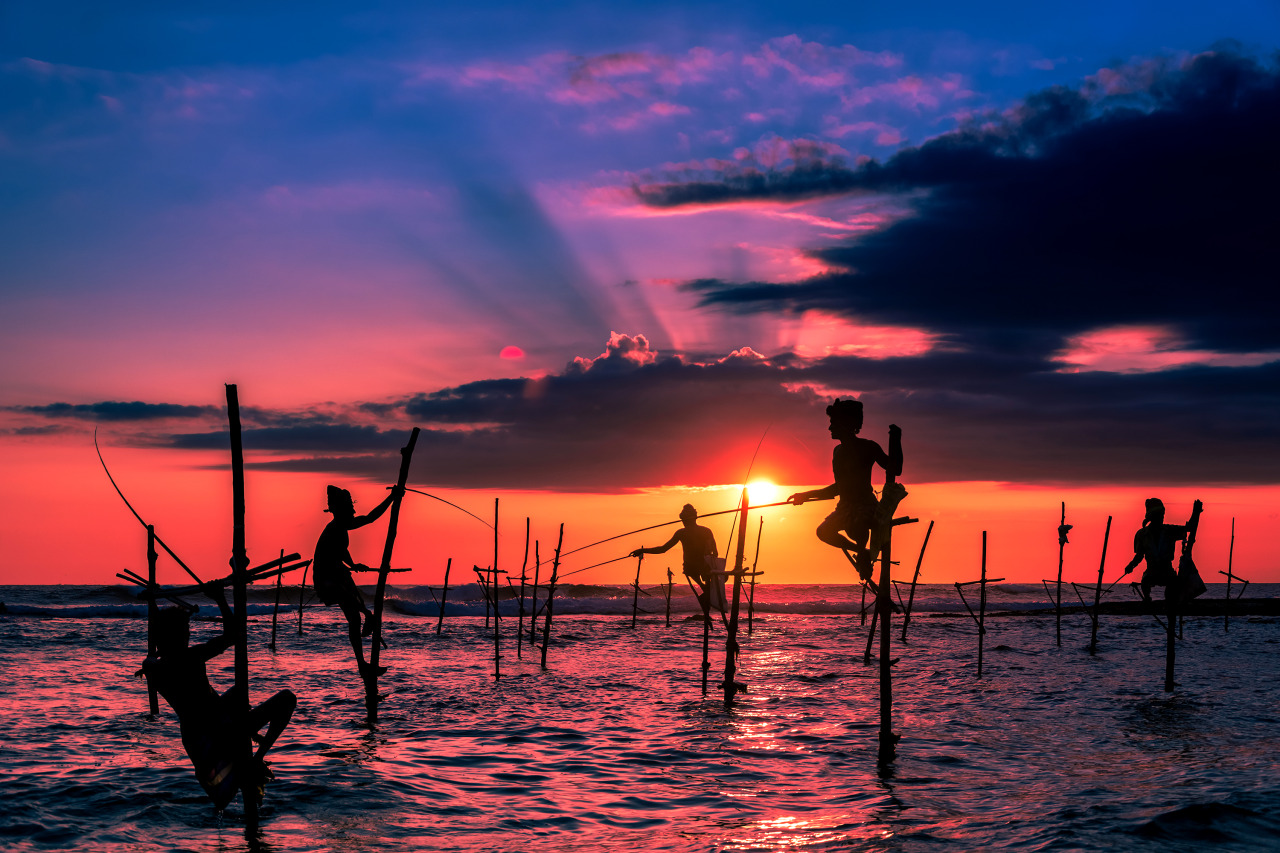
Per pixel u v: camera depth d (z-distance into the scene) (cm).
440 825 877
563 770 1140
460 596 6425
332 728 1416
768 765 1182
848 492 1153
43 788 968
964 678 2123
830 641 3247
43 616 4619
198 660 836
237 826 852
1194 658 2597
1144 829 810
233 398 845
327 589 1461
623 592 7081
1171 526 1961
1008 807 943
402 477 1520
